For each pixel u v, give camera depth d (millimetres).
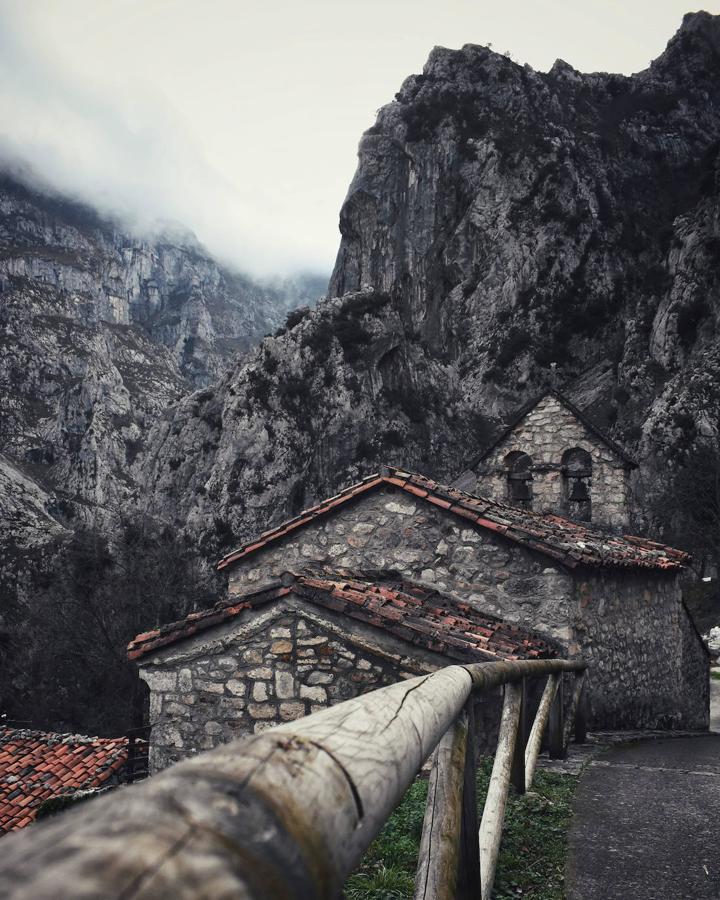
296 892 591
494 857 3408
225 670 8750
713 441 57062
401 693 1517
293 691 8500
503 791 3865
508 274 92750
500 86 105438
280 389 70188
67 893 358
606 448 14891
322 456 68938
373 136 106375
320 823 705
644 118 104625
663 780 6043
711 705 22312
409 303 97125
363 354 75938
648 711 13086
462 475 43406
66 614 31875
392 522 11383
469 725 2584
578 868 3758
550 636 10117
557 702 7234
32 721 29312
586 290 89438
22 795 11664
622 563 11562
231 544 63094
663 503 50938
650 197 96125
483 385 87375
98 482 118500
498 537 10617
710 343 67250
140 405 169375
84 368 166500
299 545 11938
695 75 109562
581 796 5344
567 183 94500
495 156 98750
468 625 9109
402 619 8367
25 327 167875
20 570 47656
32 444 144000
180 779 621
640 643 12992
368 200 102188
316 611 8539
